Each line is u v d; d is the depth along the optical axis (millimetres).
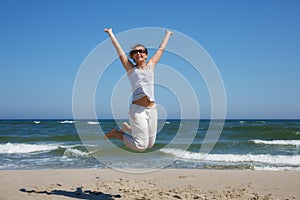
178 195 6176
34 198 5910
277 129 30484
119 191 6582
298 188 7062
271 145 19391
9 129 35281
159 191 6609
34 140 22812
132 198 5945
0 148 16797
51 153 15016
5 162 12375
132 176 8656
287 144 19797
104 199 5879
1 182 7613
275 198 6121
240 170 9781
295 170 10125
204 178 8359
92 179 8125
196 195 6156
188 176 8664
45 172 9148
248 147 18297
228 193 6488
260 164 11844
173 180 8070
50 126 42281
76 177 8391
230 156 13773
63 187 7023
